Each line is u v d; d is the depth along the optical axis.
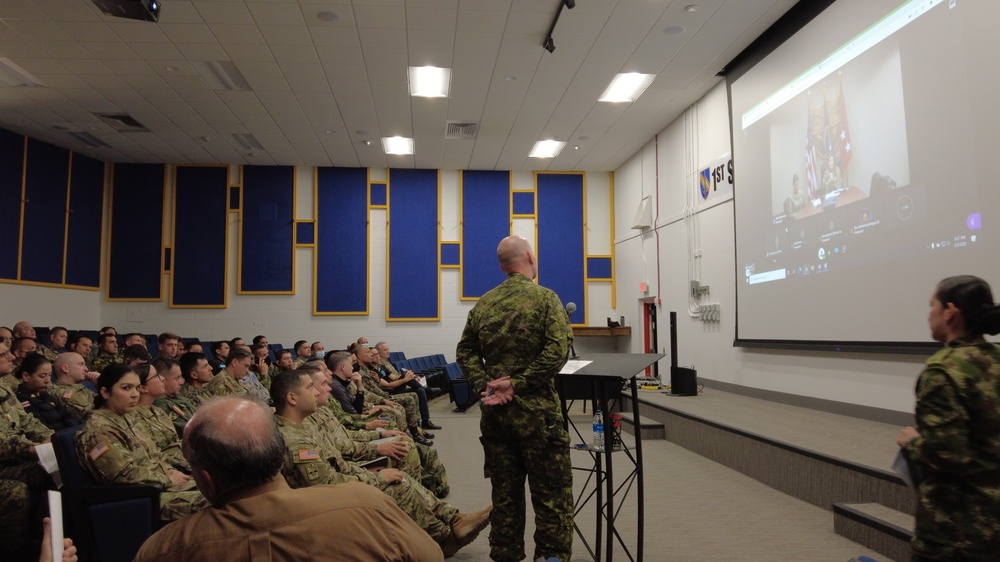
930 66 4.57
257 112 8.62
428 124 9.24
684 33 6.60
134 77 7.42
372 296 11.45
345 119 8.97
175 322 10.90
